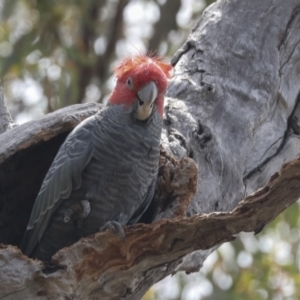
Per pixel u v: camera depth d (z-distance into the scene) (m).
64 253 8.64
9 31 20.98
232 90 11.30
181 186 9.59
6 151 9.63
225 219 8.63
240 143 10.92
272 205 8.59
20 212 10.95
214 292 19.47
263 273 19.06
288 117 11.89
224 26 11.92
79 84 22.91
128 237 8.74
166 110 10.63
